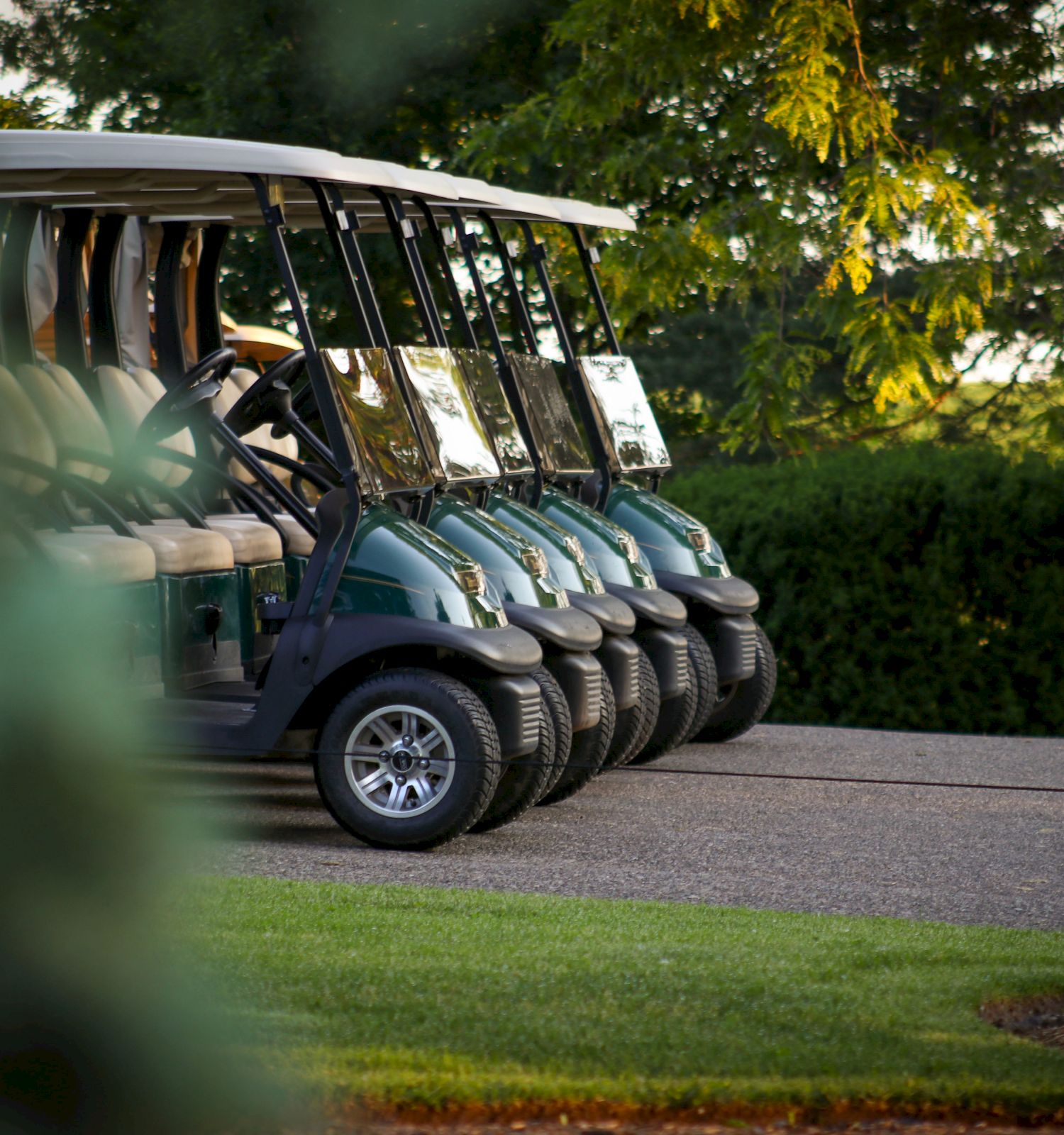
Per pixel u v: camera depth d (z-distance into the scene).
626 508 15.41
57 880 4.57
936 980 7.54
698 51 22.02
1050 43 23.02
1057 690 18.67
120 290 16.12
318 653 10.83
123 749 4.57
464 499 12.91
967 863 11.07
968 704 18.91
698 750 16.34
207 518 14.12
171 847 4.68
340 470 10.91
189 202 13.34
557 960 7.58
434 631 10.74
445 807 10.73
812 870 10.67
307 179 11.34
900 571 19.14
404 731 10.88
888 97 23.39
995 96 23.56
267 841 11.11
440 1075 5.95
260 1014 6.46
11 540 10.22
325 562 10.98
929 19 23.20
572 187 24.70
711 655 15.25
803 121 19.98
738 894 9.87
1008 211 22.14
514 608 11.82
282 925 8.02
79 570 10.35
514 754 11.09
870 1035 6.61
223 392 15.24
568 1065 6.17
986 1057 6.39
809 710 19.31
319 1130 5.46
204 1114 5.05
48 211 13.62
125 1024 4.77
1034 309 24.53
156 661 11.27
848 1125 5.81
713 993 7.10
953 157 21.55
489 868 10.35
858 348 21.38
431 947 7.73
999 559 18.78
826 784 14.46
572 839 11.55
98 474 12.95
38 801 4.52
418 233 12.46
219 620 11.99
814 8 20.14
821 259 23.77
